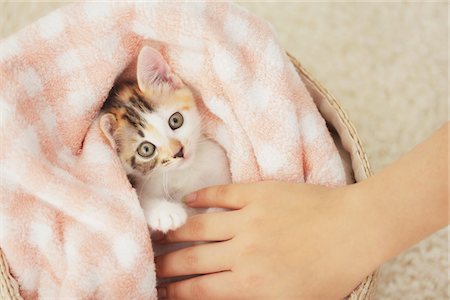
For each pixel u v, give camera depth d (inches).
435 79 34.3
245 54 26.6
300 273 23.7
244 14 26.7
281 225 24.2
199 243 26.6
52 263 24.8
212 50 26.0
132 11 26.1
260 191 25.1
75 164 25.8
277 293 23.9
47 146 25.5
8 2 35.3
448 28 35.3
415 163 22.6
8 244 24.4
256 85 26.4
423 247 30.7
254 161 26.6
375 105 33.8
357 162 26.7
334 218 23.6
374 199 23.1
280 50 26.8
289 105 26.2
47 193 24.4
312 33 35.3
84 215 24.5
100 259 24.5
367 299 24.6
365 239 23.2
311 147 26.6
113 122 26.7
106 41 26.1
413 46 35.0
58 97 26.0
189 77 27.6
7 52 25.3
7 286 24.4
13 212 24.5
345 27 35.5
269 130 26.2
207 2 26.4
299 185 25.0
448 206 22.2
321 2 35.9
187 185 28.0
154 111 27.2
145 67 26.7
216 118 28.1
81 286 24.2
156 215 25.5
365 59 34.8
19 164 24.2
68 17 25.9
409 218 22.6
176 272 25.5
